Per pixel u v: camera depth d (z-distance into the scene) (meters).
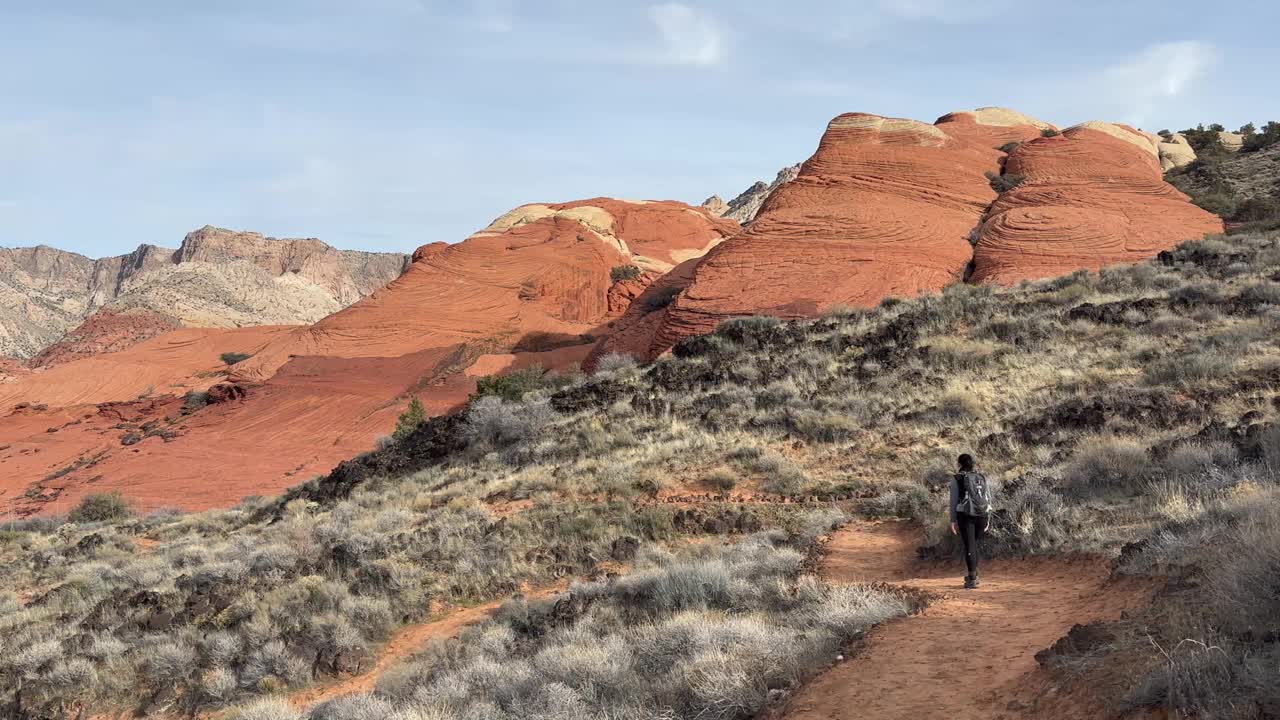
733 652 7.81
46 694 12.98
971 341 24.89
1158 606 6.28
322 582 15.51
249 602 15.12
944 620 7.92
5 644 15.50
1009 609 8.12
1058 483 13.00
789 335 30.25
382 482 27.47
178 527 30.61
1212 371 18.22
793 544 14.13
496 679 9.38
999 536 11.17
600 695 8.05
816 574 11.74
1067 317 25.36
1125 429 16.00
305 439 59.47
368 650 13.06
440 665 11.09
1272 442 12.00
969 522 9.66
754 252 51.62
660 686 7.79
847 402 22.19
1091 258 46.97
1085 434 16.31
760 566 12.52
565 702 7.69
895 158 59.81
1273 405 15.45
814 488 17.66
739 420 22.89
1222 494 9.85
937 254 49.84
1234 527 7.66
